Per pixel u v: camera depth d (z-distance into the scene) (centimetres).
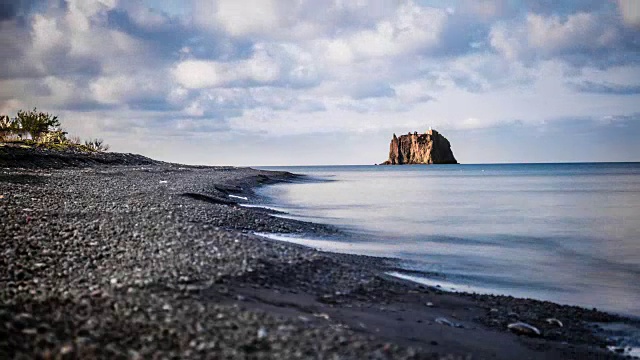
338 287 1578
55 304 1070
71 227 1859
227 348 874
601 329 1454
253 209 3988
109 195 3158
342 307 1364
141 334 920
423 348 1096
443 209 5116
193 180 5638
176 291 1216
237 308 1120
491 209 5188
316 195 6475
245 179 7600
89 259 1484
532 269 2289
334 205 5147
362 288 1616
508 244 2989
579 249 2856
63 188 3297
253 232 2698
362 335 1066
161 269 1392
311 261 1841
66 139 7644
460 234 3362
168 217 2394
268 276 1529
